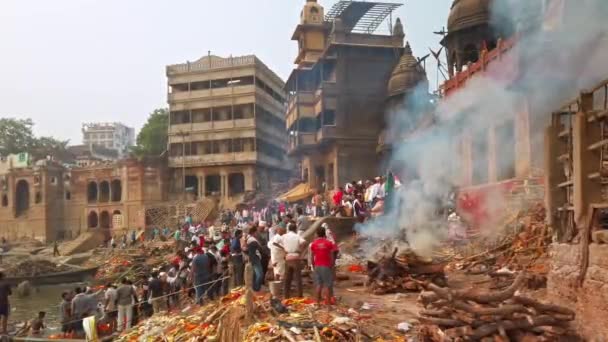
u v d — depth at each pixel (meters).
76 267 39.38
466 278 13.15
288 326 9.16
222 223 43.53
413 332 8.84
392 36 39.03
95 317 14.81
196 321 11.76
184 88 61.31
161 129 66.06
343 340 8.69
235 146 58.34
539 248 13.09
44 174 61.59
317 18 48.16
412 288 12.27
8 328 17.16
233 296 12.65
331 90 38.88
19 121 79.88
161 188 58.66
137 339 12.17
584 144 7.64
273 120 64.94
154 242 45.72
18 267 36.72
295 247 11.84
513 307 7.02
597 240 7.38
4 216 63.53
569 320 7.12
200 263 14.32
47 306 27.50
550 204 8.87
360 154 38.56
